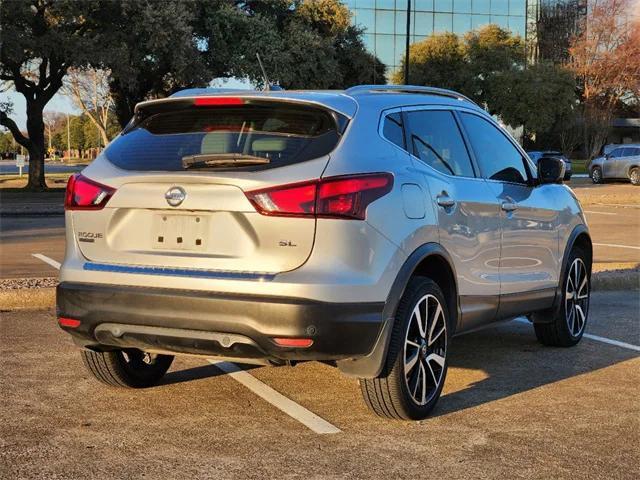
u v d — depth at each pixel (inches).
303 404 195.8
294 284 156.6
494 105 2174.0
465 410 192.4
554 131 2613.2
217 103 176.2
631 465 156.9
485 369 233.9
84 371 222.7
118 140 185.6
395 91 200.2
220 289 160.6
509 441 169.9
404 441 169.0
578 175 1894.7
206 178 163.8
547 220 242.8
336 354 160.2
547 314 251.8
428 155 195.3
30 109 1197.7
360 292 161.2
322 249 159.0
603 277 381.7
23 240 571.2
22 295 312.8
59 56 1049.5
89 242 176.4
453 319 197.3
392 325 169.2
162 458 157.2
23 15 1000.2
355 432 174.7
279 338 156.6
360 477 148.3
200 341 163.0
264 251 160.1
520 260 228.1
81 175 180.5
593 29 2541.8
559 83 2142.0
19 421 179.2
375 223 165.5
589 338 278.5
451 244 192.1
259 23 1235.2
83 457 157.2
